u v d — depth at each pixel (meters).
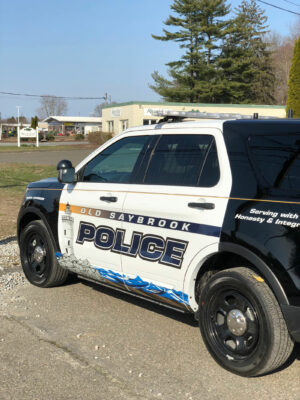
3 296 5.66
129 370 3.83
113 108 43.78
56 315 5.04
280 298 3.36
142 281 4.44
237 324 3.66
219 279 3.77
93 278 5.16
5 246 8.12
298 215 3.32
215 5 48.59
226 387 3.56
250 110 40.31
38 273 5.99
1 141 75.00
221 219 3.74
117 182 4.80
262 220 3.50
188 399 3.40
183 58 50.94
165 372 3.80
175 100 51.69
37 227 5.78
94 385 3.60
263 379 3.68
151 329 4.67
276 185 3.52
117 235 4.65
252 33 59.09
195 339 4.44
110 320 4.90
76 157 36.00
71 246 5.27
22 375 3.76
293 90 20.58
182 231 4.03
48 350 4.21
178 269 4.06
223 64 50.97
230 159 3.84
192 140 4.22
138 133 4.79
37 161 31.72
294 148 3.52
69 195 5.32
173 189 4.18
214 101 52.44
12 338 4.46
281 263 3.34
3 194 14.97
